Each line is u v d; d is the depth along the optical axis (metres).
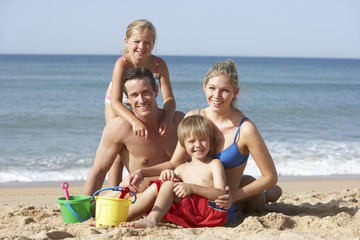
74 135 13.55
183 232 3.38
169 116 4.45
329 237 3.37
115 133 4.15
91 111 19.50
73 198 3.99
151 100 4.11
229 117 3.88
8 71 58.97
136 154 4.22
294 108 22.47
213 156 3.87
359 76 63.50
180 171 3.89
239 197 3.76
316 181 8.56
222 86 3.71
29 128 14.73
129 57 5.07
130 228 3.31
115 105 4.49
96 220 3.66
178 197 3.69
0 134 13.45
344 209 4.55
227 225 3.89
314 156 10.88
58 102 23.08
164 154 4.29
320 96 30.38
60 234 3.36
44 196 7.01
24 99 24.22
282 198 5.92
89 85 35.53
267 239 3.14
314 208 4.63
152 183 3.78
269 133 14.43
